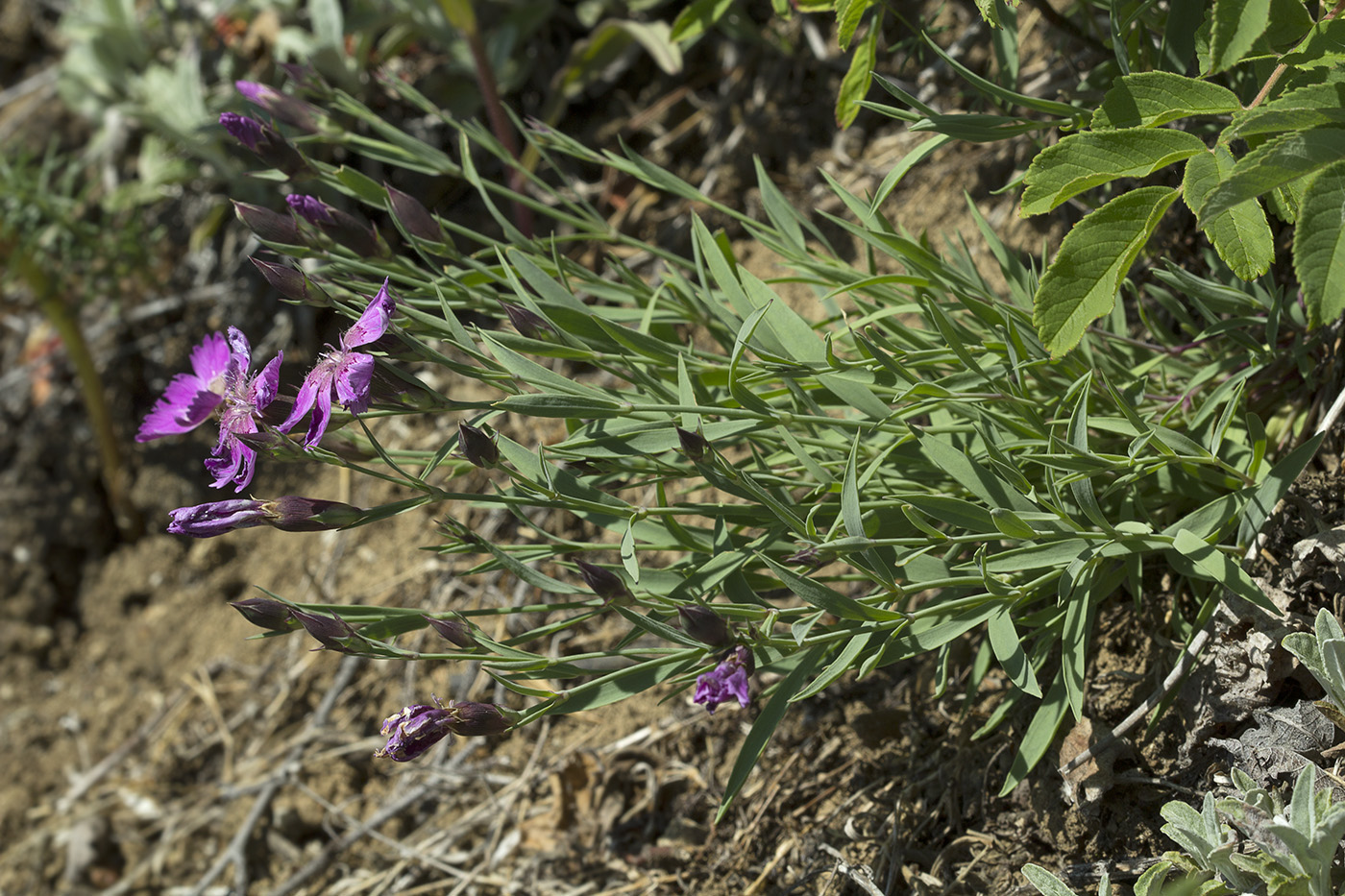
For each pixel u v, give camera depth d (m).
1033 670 0.58
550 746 0.72
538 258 0.65
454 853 0.71
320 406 0.57
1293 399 0.63
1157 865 0.56
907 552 0.62
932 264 0.63
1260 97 0.57
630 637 0.59
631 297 0.66
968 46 0.75
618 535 0.75
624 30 0.84
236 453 0.58
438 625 0.57
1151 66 0.64
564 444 0.59
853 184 0.78
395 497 0.84
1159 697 0.59
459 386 0.84
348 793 0.75
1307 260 0.53
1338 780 0.57
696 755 0.69
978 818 0.62
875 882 0.62
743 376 0.61
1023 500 0.59
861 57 0.64
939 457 0.59
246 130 0.63
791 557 0.58
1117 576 0.61
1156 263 0.67
